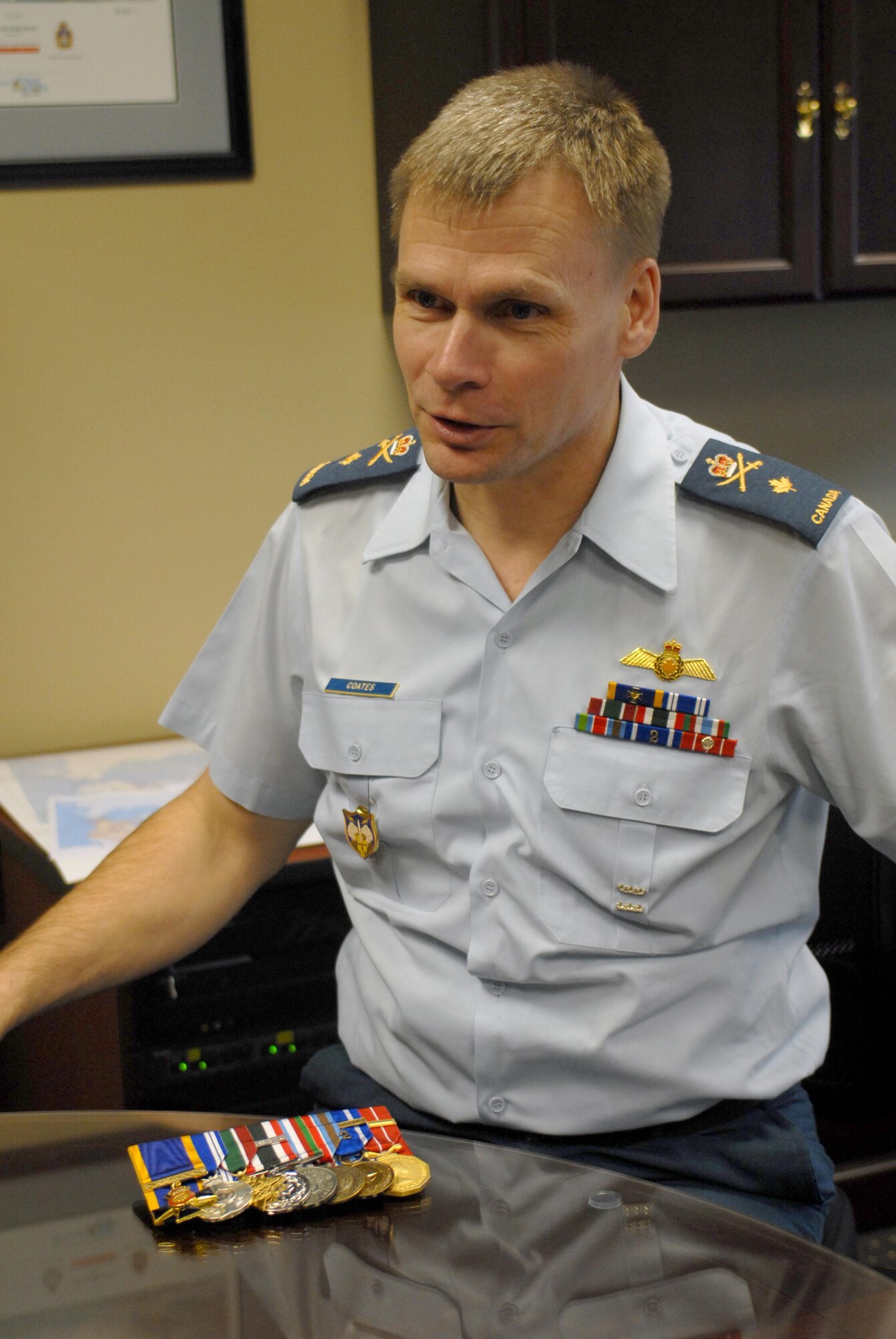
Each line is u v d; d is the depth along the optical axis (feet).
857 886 5.64
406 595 4.01
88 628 6.99
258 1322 2.47
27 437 6.73
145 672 7.12
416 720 3.94
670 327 7.55
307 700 4.19
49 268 6.62
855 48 6.24
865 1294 2.56
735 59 6.13
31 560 6.84
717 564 3.76
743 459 3.88
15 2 6.32
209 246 6.83
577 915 3.76
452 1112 3.86
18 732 6.95
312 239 6.98
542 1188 2.97
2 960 3.94
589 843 3.74
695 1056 3.73
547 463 3.66
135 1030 5.16
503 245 3.13
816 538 3.63
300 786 4.46
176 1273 2.64
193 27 6.57
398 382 7.27
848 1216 4.04
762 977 3.86
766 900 3.85
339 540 4.23
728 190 6.24
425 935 3.96
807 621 3.67
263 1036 5.43
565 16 5.88
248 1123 3.28
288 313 7.01
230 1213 2.79
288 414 7.11
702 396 7.69
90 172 6.56
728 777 3.72
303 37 6.78
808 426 7.93
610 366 3.48
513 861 3.80
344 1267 2.66
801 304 6.84
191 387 6.93
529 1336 2.42
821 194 6.37
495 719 3.84
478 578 3.87
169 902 4.28
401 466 4.16
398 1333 2.44
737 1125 3.80
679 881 3.71
